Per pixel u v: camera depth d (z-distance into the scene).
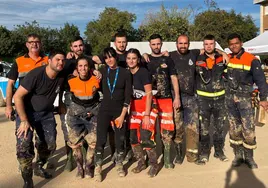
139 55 4.93
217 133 5.73
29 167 4.45
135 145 5.12
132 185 4.73
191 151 5.59
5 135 7.89
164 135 5.31
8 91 4.90
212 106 5.55
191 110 5.48
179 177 5.02
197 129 5.55
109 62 4.75
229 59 5.37
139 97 4.97
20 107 4.29
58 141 7.28
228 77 5.38
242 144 5.50
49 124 4.68
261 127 8.41
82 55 5.19
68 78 4.83
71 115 4.84
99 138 4.81
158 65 5.16
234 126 5.45
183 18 36.59
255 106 8.98
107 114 4.80
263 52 11.27
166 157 5.38
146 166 5.46
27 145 4.37
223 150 6.35
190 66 5.38
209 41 5.35
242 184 4.72
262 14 27.84
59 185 4.77
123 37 5.36
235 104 5.37
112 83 4.74
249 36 42.41
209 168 5.38
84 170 5.15
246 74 5.20
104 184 4.78
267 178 4.92
